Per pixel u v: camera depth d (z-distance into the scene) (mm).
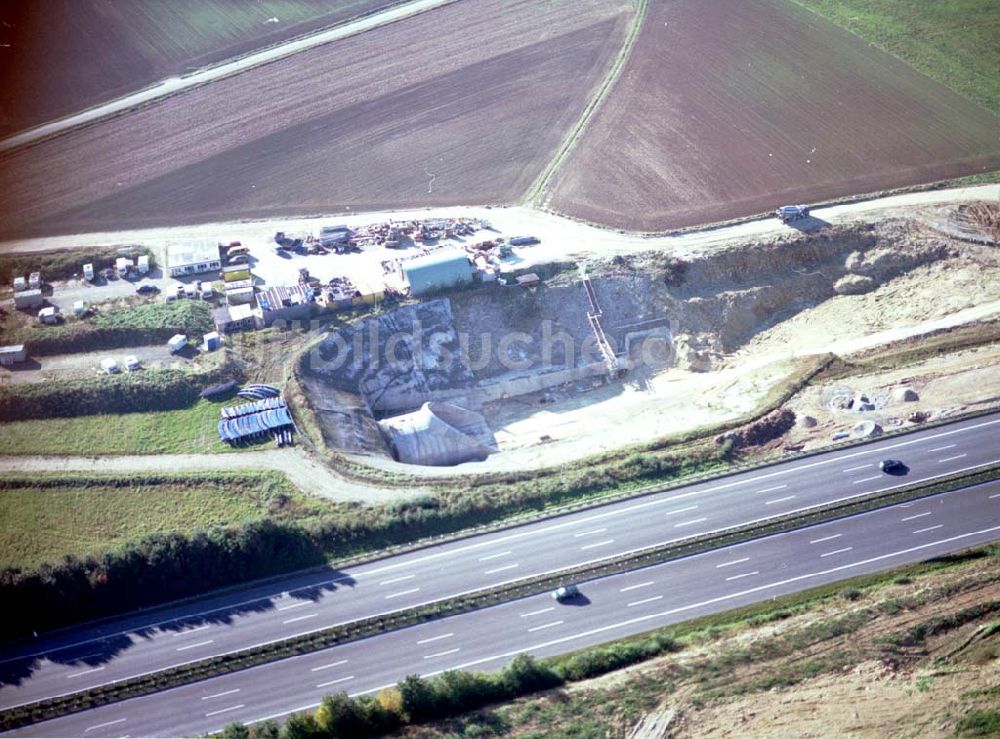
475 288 128250
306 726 81812
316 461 107438
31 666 90750
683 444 110938
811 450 108938
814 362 120500
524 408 122750
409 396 122250
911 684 84625
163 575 96438
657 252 132875
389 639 91312
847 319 129000
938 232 136875
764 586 94188
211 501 103438
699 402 119188
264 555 98188
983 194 144250
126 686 88125
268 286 128500
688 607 92688
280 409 112625
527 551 98875
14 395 114125
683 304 129125
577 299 129000
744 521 100875
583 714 83062
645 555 97438
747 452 110000
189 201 147000
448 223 139375
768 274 133375
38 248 137500
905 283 132500
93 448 109750
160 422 112500
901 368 118875
